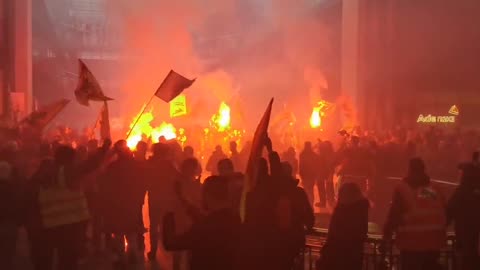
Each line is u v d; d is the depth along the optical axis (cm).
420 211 714
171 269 1022
